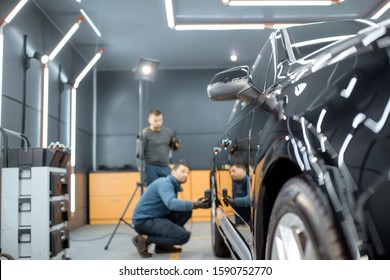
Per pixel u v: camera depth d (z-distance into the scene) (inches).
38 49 181.8
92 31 219.1
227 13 199.2
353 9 193.9
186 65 286.4
